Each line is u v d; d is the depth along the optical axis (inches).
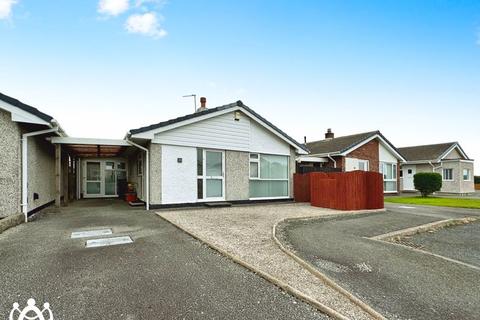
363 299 139.2
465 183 1079.6
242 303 132.0
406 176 1194.0
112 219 351.3
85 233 269.1
